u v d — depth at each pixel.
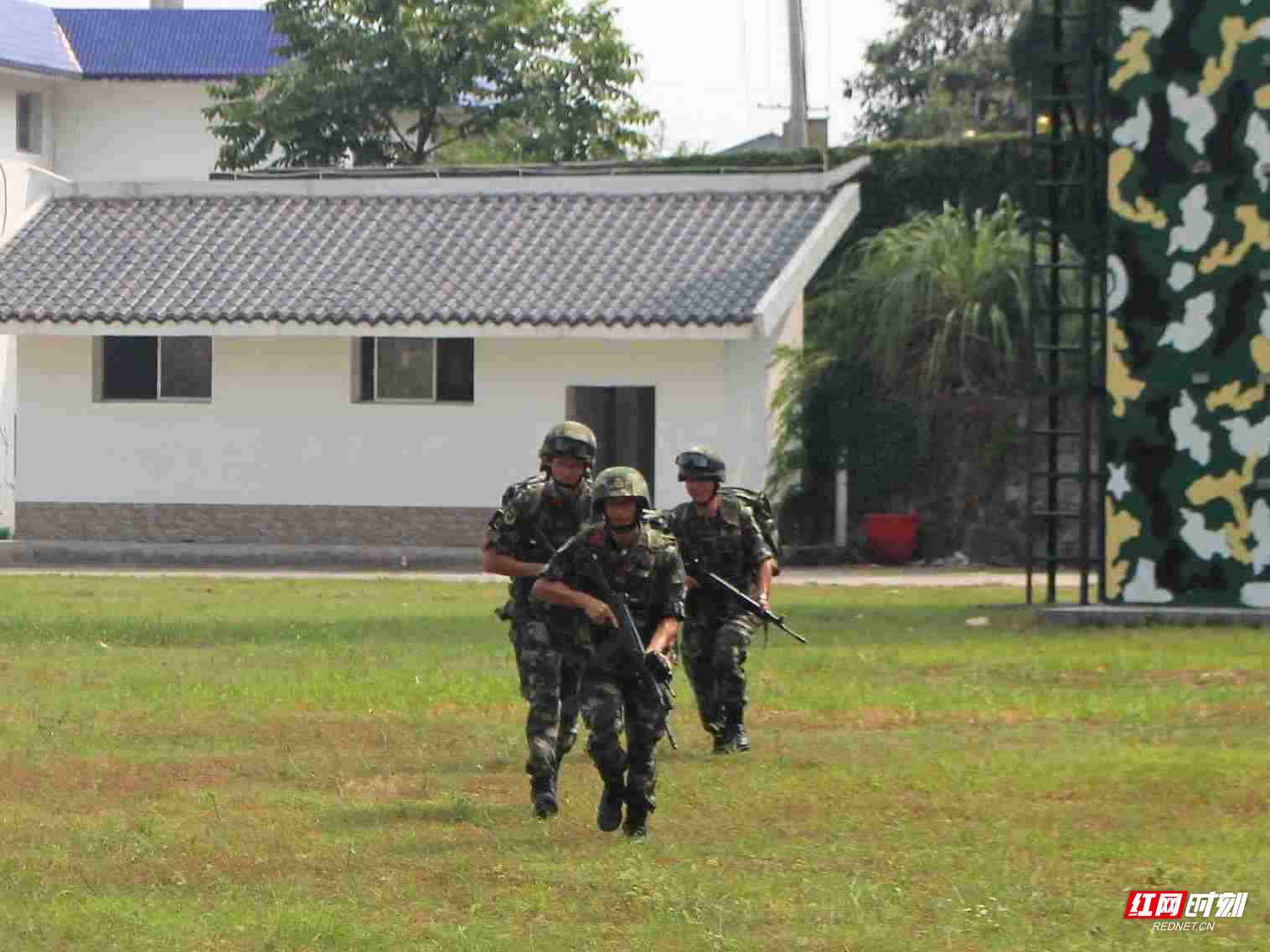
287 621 34.56
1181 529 33.88
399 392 54.59
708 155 65.06
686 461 21.11
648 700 16.45
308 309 52.50
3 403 64.25
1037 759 19.92
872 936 13.23
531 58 79.94
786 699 24.61
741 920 13.70
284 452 54.47
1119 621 33.69
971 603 38.75
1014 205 61.72
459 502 53.78
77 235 56.88
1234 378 33.50
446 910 14.18
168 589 42.62
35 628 33.28
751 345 52.50
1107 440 34.16
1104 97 34.38
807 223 54.25
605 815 16.45
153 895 14.69
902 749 20.81
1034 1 36.47
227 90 80.75
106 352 55.75
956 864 15.37
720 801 18.00
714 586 20.89
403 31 77.50
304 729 22.41
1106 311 34.12
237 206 57.62
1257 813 17.25
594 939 13.30
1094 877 14.91
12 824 17.22
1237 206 33.38
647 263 53.12
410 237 55.53
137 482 55.16
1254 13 33.09
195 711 23.84
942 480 52.84
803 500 54.19
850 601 39.47
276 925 13.67
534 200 56.44
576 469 17.69
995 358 52.84
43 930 13.59
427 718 23.12
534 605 17.56
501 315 51.41
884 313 53.03
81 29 91.69
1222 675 26.53
